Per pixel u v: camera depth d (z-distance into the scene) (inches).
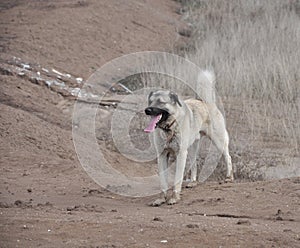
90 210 395.2
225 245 297.3
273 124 723.4
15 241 302.0
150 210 402.3
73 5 1123.9
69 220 345.4
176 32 1142.3
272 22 1067.3
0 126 609.9
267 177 551.5
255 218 373.1
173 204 426.3
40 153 579.2
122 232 317.1
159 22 1158.3
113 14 1120.8
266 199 412.5
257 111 759.7
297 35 978.1
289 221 361.7
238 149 631.2
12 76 798.5
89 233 316.8
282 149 648.4
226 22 1127.0
